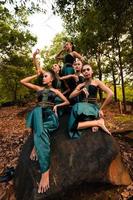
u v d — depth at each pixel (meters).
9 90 34.47
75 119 5.58
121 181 5.42
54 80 6.21
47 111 5.64
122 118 16.42
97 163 5.24
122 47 23.16
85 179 5.16
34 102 31.53
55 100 5.88
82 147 5.43
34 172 5.36
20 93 34.53
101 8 9.95
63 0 10.08
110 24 10.40
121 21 10.29
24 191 5.43
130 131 7.33
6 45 23.61
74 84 6.29
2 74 25.12
